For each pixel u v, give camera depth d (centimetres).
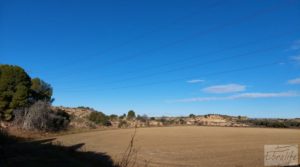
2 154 2911
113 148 5081
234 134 9044
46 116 8206
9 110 8156
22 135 6531
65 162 2844
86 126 10575
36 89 9475
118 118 13462
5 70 8306
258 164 3641
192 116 17700
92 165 2870
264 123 14188
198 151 5031
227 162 3847
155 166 3434
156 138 7581
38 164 2625
